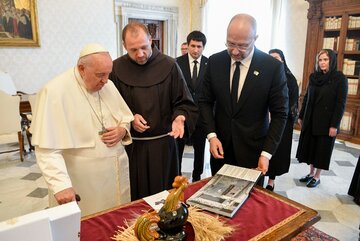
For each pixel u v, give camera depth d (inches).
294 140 181.9
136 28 63.1
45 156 51.1
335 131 108.3
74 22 196.7
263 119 66.7
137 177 71.8
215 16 252.8
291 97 98.6
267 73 62.6
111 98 60.9
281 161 102.0
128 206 47.3
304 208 47.3
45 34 187.5
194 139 113.1
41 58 188.9
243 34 55.6
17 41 177.8
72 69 57.7
